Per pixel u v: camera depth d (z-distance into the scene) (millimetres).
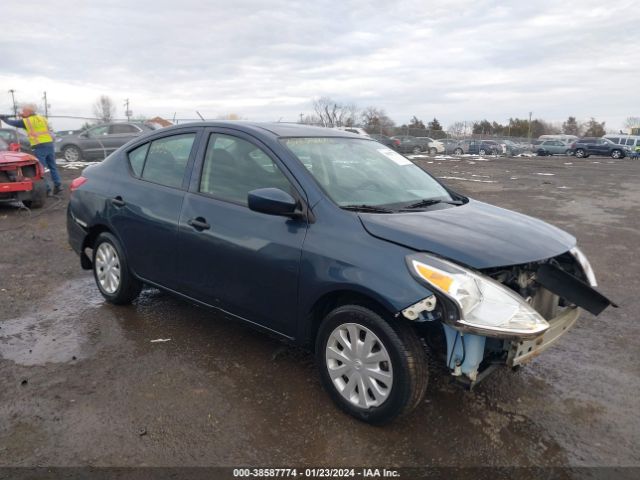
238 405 3285
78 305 4961
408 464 2779
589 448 2951
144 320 4609
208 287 3846
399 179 4008
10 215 9414
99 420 3107
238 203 3684
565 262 3639
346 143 4152
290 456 2824
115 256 4738
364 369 3047
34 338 4219
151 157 4488
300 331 3350
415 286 2748
